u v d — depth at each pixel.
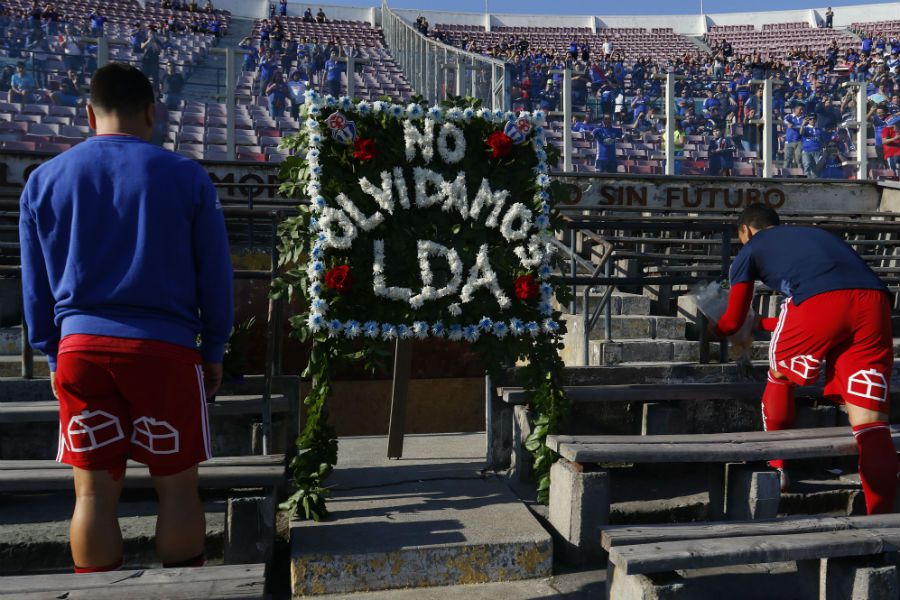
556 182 3.60
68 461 2.18
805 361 3.34
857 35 35.50
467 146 3.52
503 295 3.47
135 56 12.92
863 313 3.19
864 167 12.23
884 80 17.86
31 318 2.23
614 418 4.14
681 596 2.42
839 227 5.16
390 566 2.88
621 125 11.76
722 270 4.23
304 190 3.36
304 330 3.29
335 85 13.70
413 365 5.74
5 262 5.91
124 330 2.12
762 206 3.68
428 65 13.78
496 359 3.49
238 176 9.13
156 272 2.17
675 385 4.00
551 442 3.33
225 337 2.39
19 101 13.42
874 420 3.16
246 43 18.42
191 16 28.66
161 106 12.13
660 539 2.60
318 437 3.29
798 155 12.02
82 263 2.13
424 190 3.40
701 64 21.20
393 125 3.42
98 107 2.28
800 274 3.35
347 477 3.85
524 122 3.53
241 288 5.12
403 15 35.59
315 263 3.24
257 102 13.99
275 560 3.11
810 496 3.65
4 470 2.97
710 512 3.52
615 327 6.23
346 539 2.97
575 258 5.64
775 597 2.91
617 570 2.60
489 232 3.51
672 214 10.23
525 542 2.98
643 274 7.29
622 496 3.60
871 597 2.55
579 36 36.00
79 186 2.15
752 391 4.05
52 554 2.90
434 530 3.08
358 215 3.30
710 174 11.80
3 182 8.52
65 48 13.40
